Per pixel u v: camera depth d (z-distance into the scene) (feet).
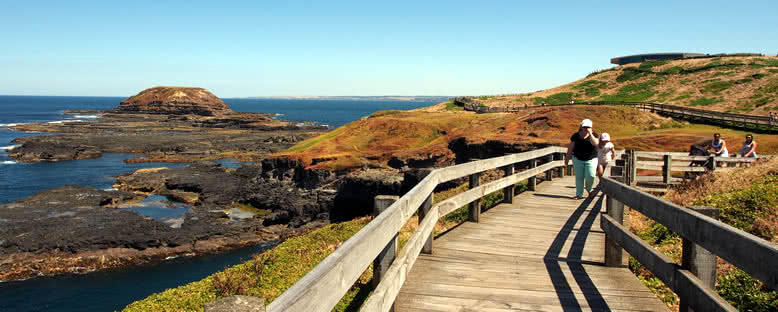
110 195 140.05
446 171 22.72
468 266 19.86
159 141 300.20
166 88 627.46
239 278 28.91
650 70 299.38
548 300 15.96
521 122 153.79
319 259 32.35
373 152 157.58
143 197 148.56
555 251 22.39
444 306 15.37
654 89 263.08
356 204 129.70
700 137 106.11
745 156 49.47
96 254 92.38
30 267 86.33
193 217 118.62
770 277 8.08
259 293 26.58
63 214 114.73
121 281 82.99
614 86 288.51
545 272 19.11
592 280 18.10
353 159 148.25
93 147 258.16
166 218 120.06
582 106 159.74
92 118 528.22
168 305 26.27
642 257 15.16
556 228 27.50
